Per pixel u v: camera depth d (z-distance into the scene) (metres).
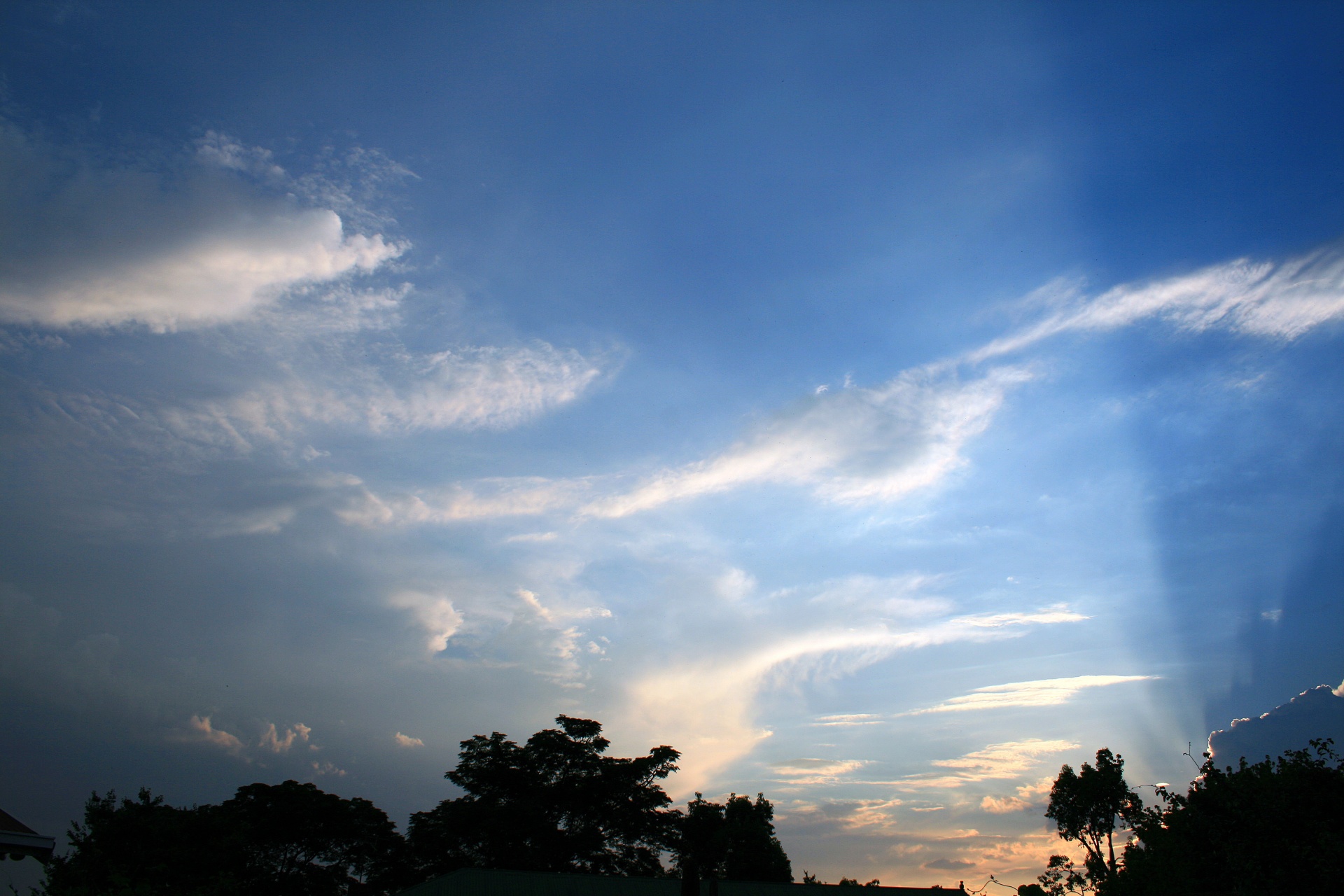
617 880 36.22
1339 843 21.56
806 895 37.94
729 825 68.06
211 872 36.12
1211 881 30.09
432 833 58.69
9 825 19.91
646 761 64.12
